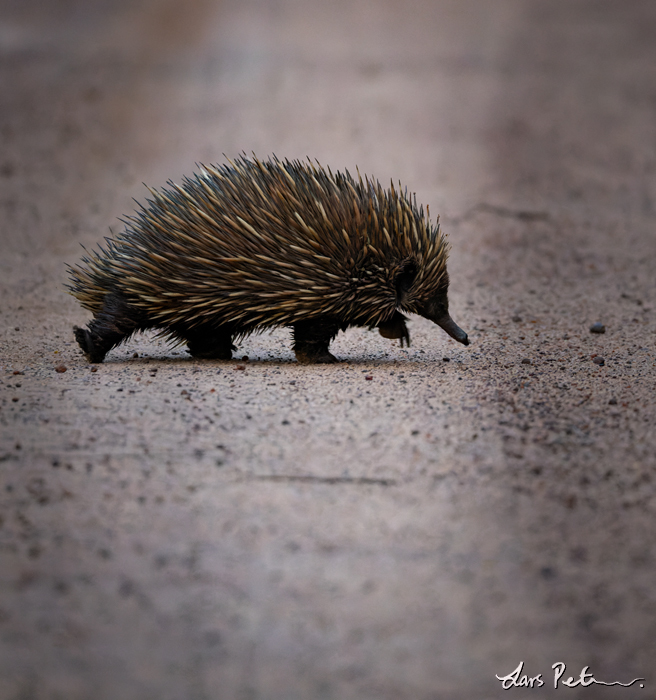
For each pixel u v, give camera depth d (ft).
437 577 44.60
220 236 69.97
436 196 171.22
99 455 55.98
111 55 335.67
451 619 41.65
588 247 138.00
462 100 265.13
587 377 74.18
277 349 86.99
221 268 70.69
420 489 52.60
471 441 58.80
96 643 39.47
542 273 123.75
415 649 39.73
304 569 45.09
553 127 234.79
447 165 196.85
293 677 37.96
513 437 59.52
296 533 48.11
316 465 55.26
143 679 37.47
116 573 44.32
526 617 41.81
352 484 53.11
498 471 54.75
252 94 271.28
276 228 70.08
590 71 306.76
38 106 257.75
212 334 78.59
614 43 360.89
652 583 44.04
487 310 104.42
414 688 37.42
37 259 129.08
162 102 261.24
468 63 321.32
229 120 239.71
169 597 42.73
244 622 41.24
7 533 47.14
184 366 76.48
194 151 207.82
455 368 76.89
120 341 77.36
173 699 36.42
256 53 340.18
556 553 46.52
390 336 79.41
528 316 101.50
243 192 70.64
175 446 57.41
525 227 150.92
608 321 98.27
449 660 39.11
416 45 360.69
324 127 232.53
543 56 334.44
